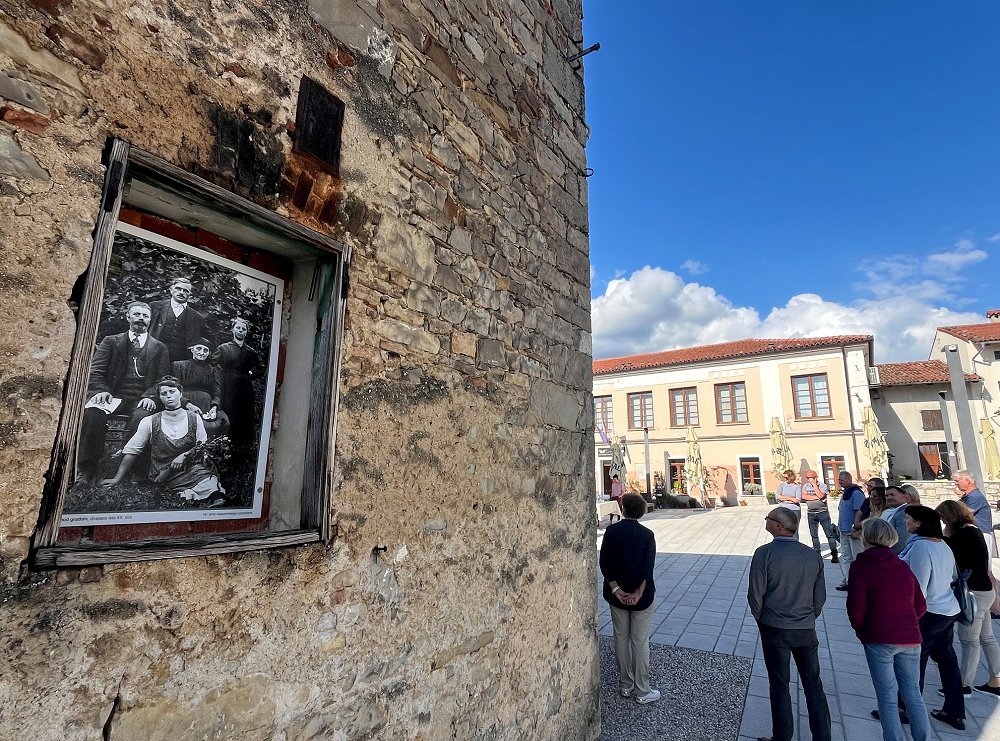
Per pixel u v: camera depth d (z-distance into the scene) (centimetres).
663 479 2444
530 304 333
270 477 202
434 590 236
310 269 215
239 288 198
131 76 154
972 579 424
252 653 167
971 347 2242
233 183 176
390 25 250
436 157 269
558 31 407
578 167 412
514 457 301
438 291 260
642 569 418
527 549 302
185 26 169
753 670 473
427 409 244
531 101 360
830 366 2158
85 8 146
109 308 161
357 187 222
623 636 425
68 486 138
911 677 327
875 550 346
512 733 274
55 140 137
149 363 170
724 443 2331
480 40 314
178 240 181
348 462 203
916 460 2258
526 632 294
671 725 376
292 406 204
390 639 213
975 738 360
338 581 195
